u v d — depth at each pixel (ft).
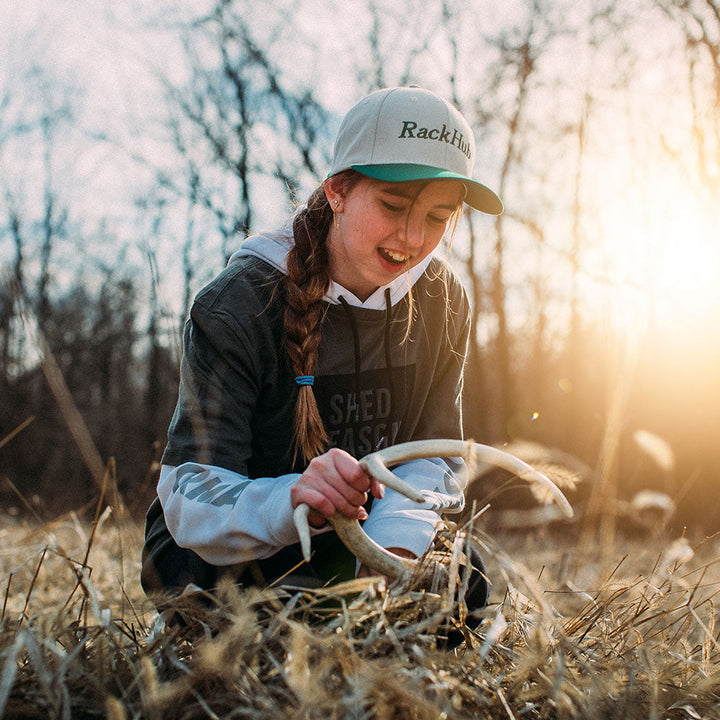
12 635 5.13
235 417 6.18
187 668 4.76
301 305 6.38
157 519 6.55
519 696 4.94
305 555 4.89
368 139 6.23
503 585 8.10
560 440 40.52
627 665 5.51
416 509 6.37
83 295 62.69
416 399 7.53
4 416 52.85
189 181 49.78
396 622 5.13
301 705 4.20
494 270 43.65
